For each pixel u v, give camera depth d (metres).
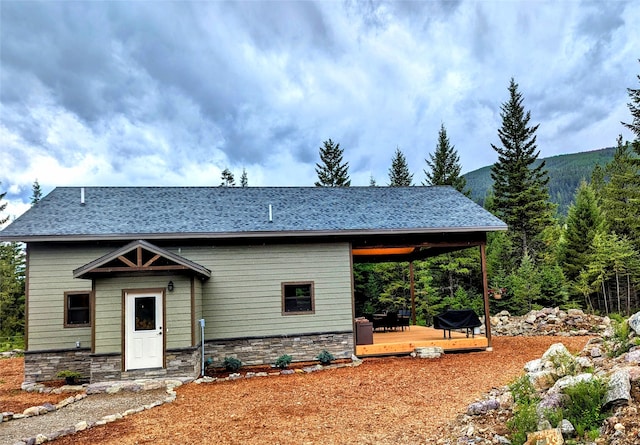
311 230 12.39
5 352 17.00
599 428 4.46
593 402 4.71
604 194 37.31
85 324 11.50
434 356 12.36
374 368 11.12
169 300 10.70
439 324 13.43
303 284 12.69
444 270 26.94
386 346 12.75
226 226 12.38
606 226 31.09
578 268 29.81
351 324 12.74
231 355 12.08
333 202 15.01
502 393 7.16
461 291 23.89
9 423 7.14
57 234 11.23
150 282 10.65
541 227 30.42
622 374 4.82
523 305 21.38
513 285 21.86
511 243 29.38
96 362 10.23
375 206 14.73
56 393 9.90
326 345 12.56
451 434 5.60
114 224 12.11
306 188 16.52
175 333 10.64
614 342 6.72
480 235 13.73
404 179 41.44
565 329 16.72
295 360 12.35
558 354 6.49
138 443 5.90
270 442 5.78
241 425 6.59
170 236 11.73
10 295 28.97
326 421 6.65
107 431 6.48
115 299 10.47
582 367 6.19
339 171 41.72
